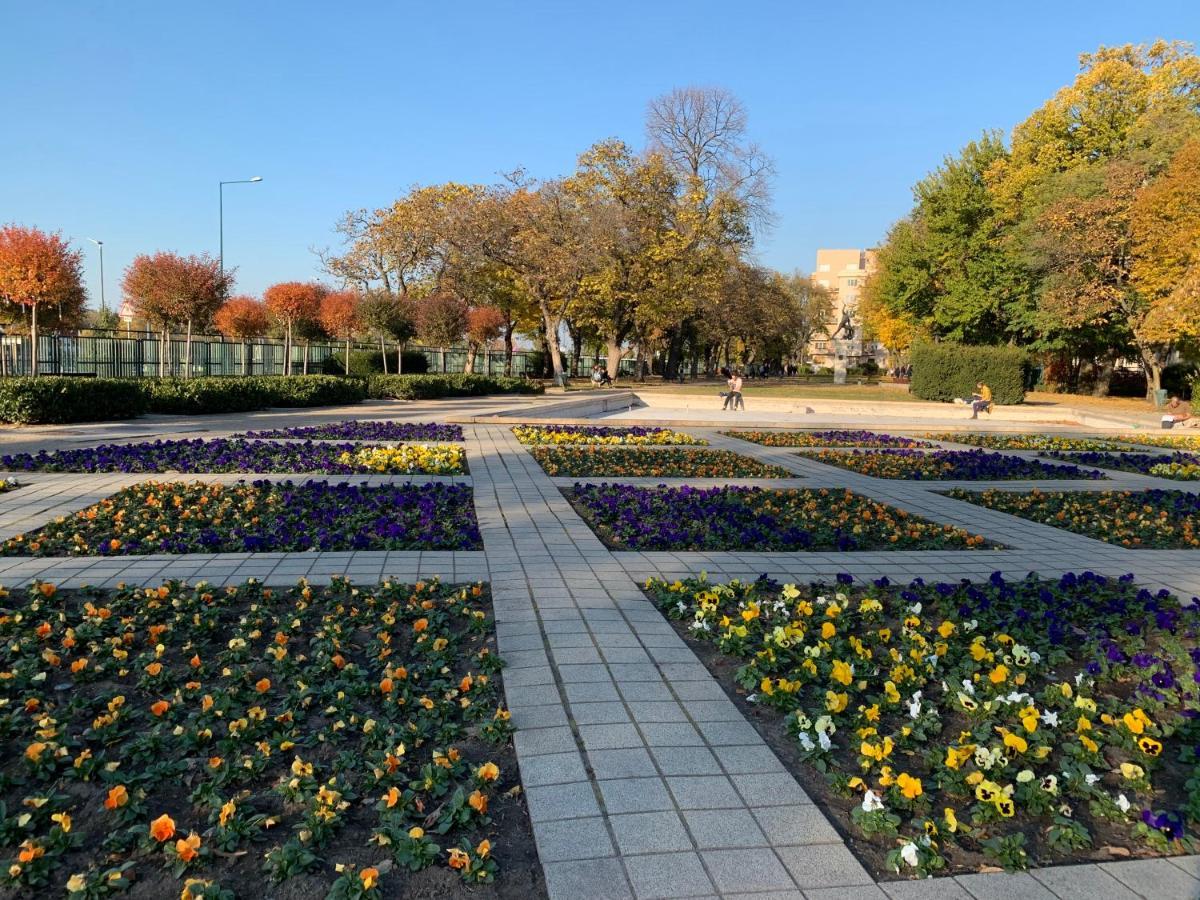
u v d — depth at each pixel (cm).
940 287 4075
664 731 362
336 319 2880
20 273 1650
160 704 347
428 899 249
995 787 304
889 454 1487
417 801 295
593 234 3456
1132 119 3278
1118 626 511
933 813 306
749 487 1036
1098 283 2942
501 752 343
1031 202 3444
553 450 1354
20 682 377
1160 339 2628
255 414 1950
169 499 794
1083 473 1308
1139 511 962
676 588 563
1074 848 287
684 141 4144
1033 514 934
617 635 482
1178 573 684
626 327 4588
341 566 601
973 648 439
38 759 305
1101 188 2925
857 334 7481
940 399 3181
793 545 727
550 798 305
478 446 1374
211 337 2995
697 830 288
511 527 760
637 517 806
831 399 3019
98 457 1052
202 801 292
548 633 481
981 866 275
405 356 3831
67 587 527
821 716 359
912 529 807
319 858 264
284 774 315
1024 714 367
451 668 425
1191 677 426
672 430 1830
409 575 586
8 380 1465
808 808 305
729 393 2878
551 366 5462
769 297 5153
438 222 3428
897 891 259
